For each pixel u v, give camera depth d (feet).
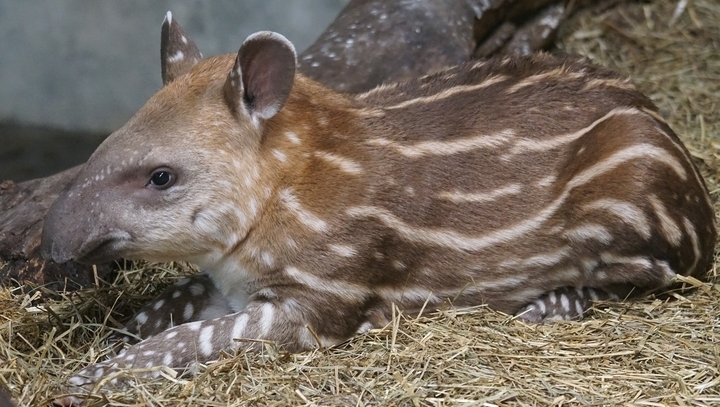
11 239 26.16
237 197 21.30
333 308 22.27
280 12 52.90
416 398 19.67
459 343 21.83
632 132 23.49
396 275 22.88
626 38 40.63
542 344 21.85
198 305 23.94
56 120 50.21
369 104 23.56
